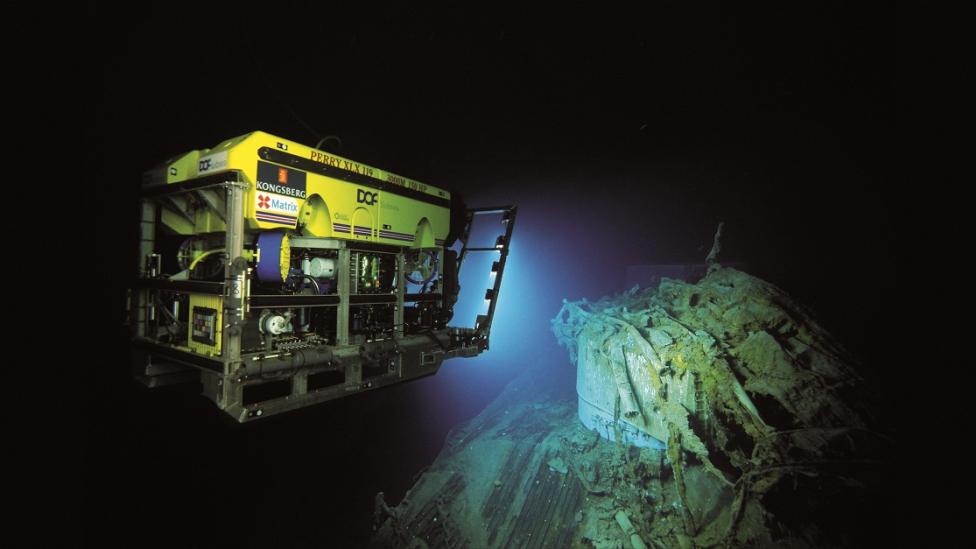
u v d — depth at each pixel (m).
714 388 4.32
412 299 5.91
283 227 4.40
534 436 6.26
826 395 3.88
